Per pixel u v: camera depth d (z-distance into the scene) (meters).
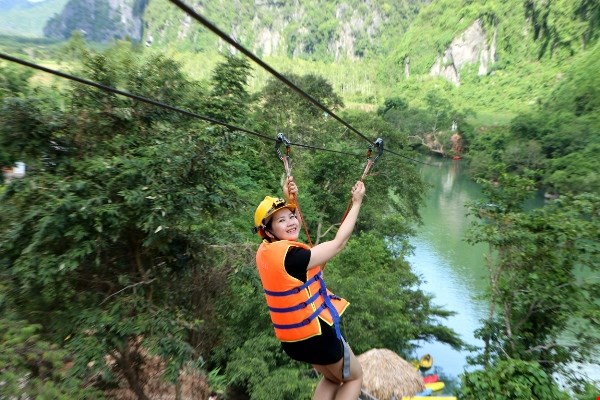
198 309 11.77
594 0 162.25
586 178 54.09
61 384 7.62
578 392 12.50
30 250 8.41
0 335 7.09
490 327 14.17
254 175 24.34
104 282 10.14
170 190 9.25
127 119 10.16
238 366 12.01
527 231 13.24
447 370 19.55
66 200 8.40
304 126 37.44
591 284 12.98
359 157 31.73
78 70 10.19
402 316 16.78
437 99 150.62
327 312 2.47
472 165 78.00
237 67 22.67
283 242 2.44
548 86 160.00
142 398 10.98
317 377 12.95
